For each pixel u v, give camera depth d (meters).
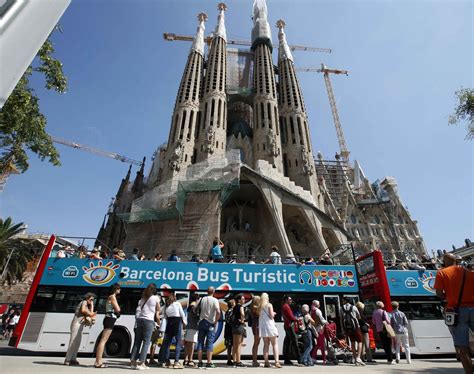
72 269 14.75
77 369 8.44
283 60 75.19
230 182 41.50
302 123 64.94
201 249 39.12
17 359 11.27
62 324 13.76
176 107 61.78
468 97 17.22
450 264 7.36
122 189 74.06
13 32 1.58
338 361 13.59
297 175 59.00
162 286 14.59
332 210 72.12
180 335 10.23
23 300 42.50
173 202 44.44
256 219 53.34
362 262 16.70
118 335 13.92
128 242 45.00
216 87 64.06
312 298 15.20
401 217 87.00
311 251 48.06
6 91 1.54
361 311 13.70
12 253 38.03
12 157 13.62
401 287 16.27
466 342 6.39
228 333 12.19
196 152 57.53
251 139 66.81
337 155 101.38
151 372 8.29
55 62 13.37
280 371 9.05
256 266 15.66
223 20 77.81
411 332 15.48
